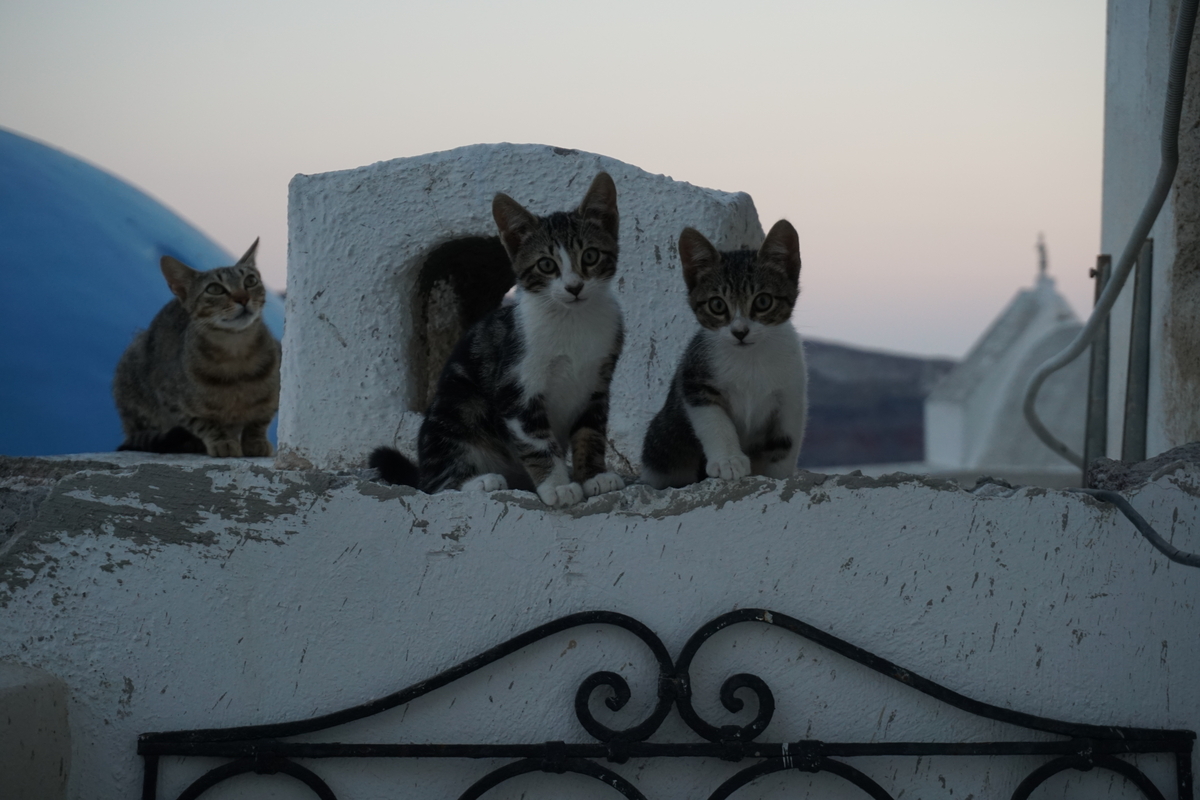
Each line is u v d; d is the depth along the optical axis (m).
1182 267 3.49
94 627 2.31
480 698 2.35
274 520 2.32
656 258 3.70
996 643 2.39
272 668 2.33
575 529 2.35
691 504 2.36
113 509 2.31
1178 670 2.40
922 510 2.38
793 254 2.97
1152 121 3.83
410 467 3.13
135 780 2.31
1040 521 2.39
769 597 2.37
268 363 5.43
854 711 2.38
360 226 3.83
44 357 6.92
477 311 4.86
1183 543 2.42
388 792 2.34
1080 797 2.43
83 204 7.93
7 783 2.09
